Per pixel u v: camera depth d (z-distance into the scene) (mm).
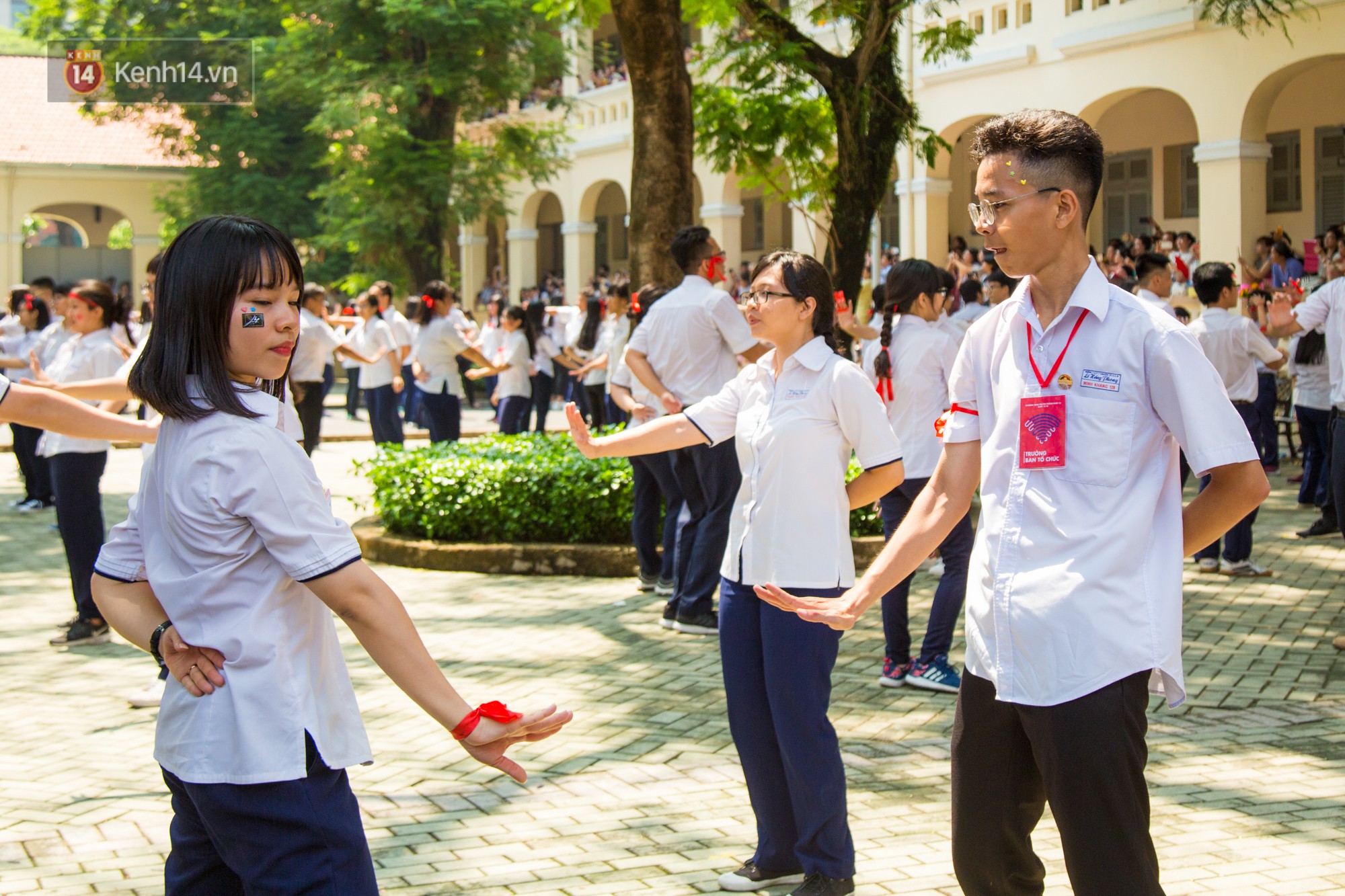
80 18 27500
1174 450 2541
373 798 4355
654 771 4605
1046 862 3756
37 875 3713
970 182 22594
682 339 6922
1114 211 21766
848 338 8250
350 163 24422
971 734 2625
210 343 2211
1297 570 8109
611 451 3869
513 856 3834
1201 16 14047
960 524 5605
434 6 22641
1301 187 18938
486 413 21781
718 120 10406
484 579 8258
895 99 10070
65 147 28203
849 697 5559
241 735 2148
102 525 6730
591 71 28906
